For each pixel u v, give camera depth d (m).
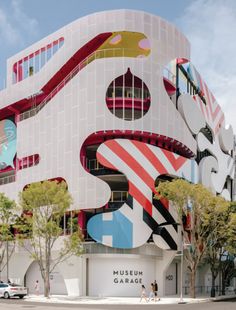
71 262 55.88
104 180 60.03
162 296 55.38
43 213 52.22
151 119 58.00
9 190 67.44
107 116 57.16
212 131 80.75
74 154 58.50
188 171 61.78
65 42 64.44
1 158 73.75
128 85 58.66
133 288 54.78
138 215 55.59
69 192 56.81
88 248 55.22
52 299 48.78
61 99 61.41
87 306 38.94
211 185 74.69
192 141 64.94
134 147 57.03
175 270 61.72
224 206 51.88
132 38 62.59
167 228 56.41
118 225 54.81
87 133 57.78
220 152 84.06
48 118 62.91
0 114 74.31
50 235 51.00
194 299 50.22
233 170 93.25
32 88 68.06
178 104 63.66
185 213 54.16
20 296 50.50
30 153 64.88
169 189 51.94
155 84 58.94
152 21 62.25
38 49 69.69
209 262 57.78
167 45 63.50
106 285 54.44
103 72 58.12
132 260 55.28
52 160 61.22
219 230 53.47
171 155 59.19
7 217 57.12
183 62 65.56
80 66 60.81
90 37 61.81
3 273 65.00
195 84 71.75
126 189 63.00
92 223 55.41
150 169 57.22
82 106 58.72
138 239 54.97
